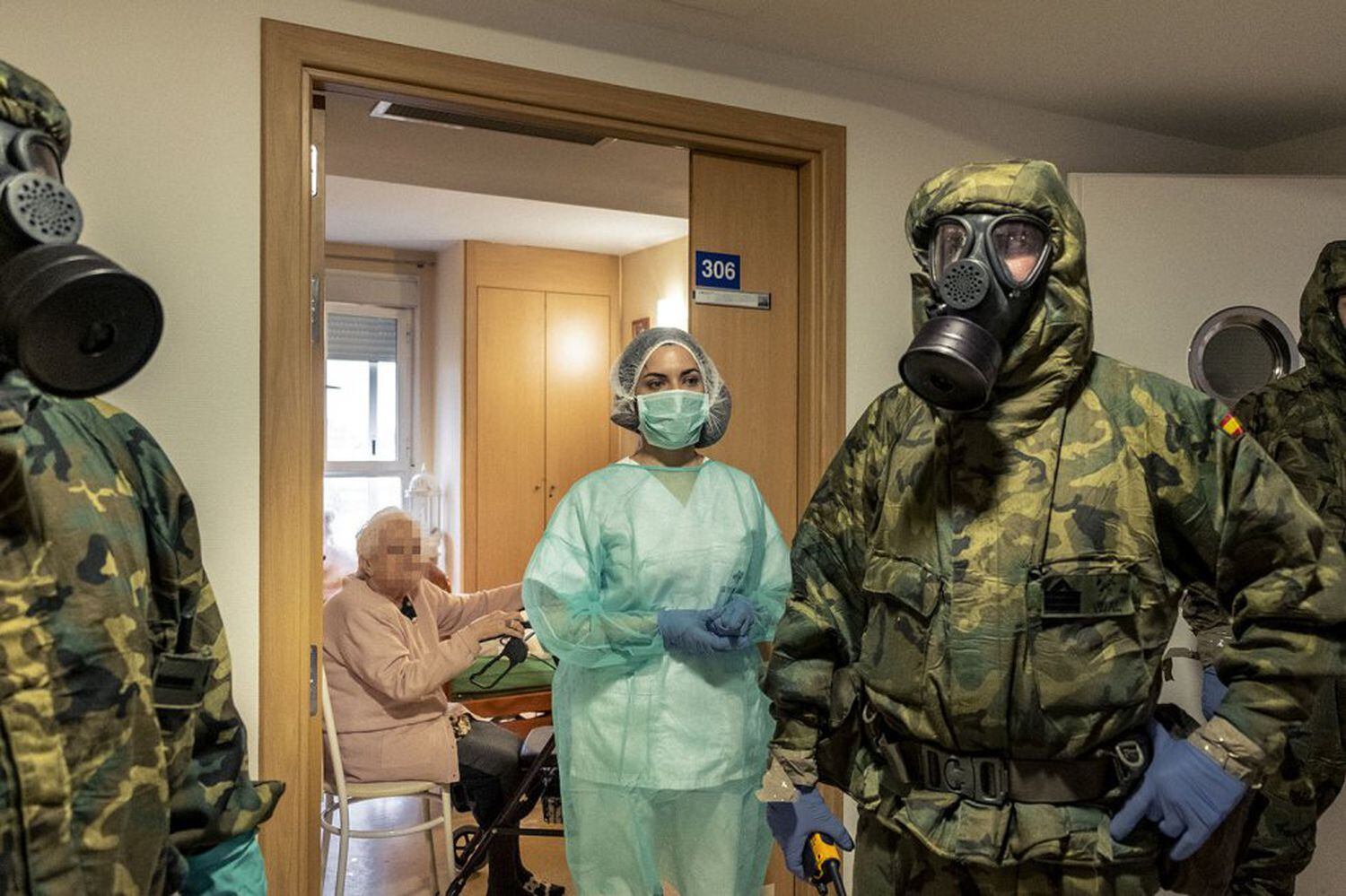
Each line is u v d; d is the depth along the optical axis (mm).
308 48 1857
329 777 2576
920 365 1132
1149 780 1143
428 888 2918
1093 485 1178
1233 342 2801
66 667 792
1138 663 1156
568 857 2031
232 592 1820
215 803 966
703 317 2436
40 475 812
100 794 801
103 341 775
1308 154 3092
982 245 1154
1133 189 2727
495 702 3402
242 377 1828
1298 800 2053
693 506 2061
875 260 2559
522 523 5441
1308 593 1142
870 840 1349
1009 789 1172
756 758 2006
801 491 2541
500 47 2061
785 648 1448
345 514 5488
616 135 2285
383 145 3287
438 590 3299
